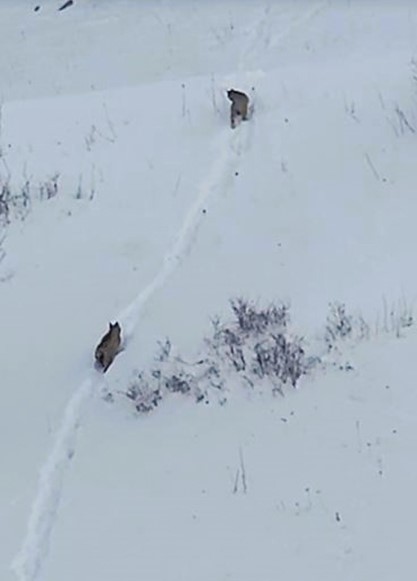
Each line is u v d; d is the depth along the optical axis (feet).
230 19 208.33
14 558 66.39
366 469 68.69
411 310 85.87
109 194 119.34
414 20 187.52
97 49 210.79
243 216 109.50
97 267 103.81
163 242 107.14
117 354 87.76
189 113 138.00
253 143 126.11
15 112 147.95
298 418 75.05
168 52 201.26
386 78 137.18
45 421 80.94
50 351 90.48
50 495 72.13
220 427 75.82
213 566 62.75
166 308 94.32
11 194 120.88
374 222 102.27
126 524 67.77
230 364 82.94
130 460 74.13
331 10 200.13
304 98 135.64
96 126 138.72
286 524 65.10
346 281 93.09
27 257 107.34
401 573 59.88
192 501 68.74
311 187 111.96
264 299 92.32
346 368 79.46
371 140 119.24
